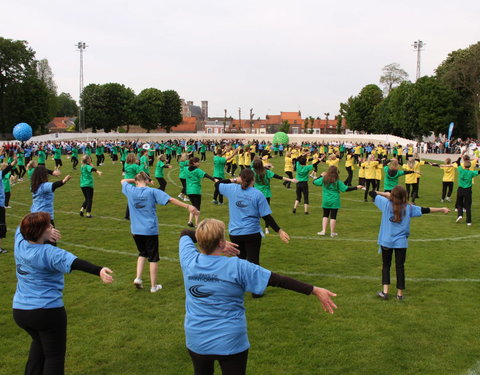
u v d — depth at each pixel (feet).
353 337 18.47
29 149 122.01
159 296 23.12
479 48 206.59
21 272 12.89
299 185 47.75
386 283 22.89
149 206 22.99
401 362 16.48
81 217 45.24
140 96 289.53
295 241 35.24
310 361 16.46
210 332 10.54
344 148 152.87
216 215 46.73
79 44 216.74
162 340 18.20
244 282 10.62
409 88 231.71
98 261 29.40
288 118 439.22
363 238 36.50
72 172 96.22
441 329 19.35
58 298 13.07
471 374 15.67
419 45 220.43
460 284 25.27
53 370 12.90
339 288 24.40
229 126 453.58
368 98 303.27
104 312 21.03
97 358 16.72
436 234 38.40
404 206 21.99
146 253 23.94
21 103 209.46
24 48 215.51
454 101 217.36
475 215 48.03
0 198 31.68
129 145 139.44
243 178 21.81
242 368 10.83
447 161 57.41
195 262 10.90
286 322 19.90
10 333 18.97
